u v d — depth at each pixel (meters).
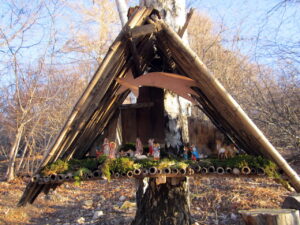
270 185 10.72
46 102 17.19
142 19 3.94
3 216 9.38
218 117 4.39
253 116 11.75
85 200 11.34
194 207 9.06
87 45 19.67
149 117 5.01
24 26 14.80
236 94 12.66
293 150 12.60
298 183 3.69
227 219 7.91
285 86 10.74
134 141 4.96
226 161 3.86
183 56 3.76
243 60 14.13
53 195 12.03
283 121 10.31
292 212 4.04
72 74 19.00
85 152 4.70
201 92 4.25
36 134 17.09
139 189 6.34
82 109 3.81
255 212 4.10
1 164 20.06
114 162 3.86
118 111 4.91
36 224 8.85
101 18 20.67
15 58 15.25
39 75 16.20
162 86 4.30
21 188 13.69
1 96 16.56
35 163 18.12
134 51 4.13
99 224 8.30
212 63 15.58
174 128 4.98
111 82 4.18
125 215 8.94
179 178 4.16
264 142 3.69
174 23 5.46
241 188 10.34
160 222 4.95
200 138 4.61
